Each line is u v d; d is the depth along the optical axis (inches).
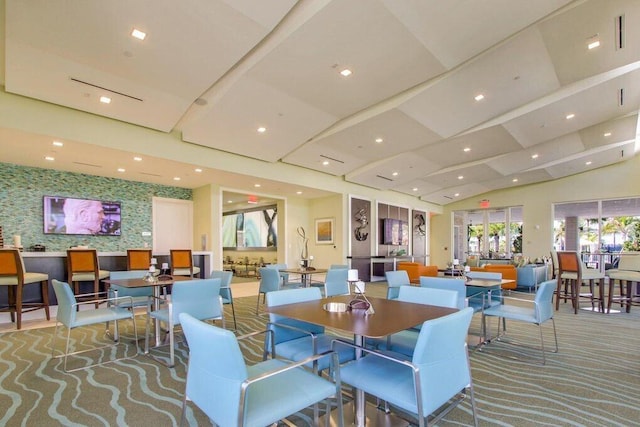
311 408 93.0
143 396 99.4
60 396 99.3
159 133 230.8
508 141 281.9
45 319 193.5
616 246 419.5
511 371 120.0
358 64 160.7
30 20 120.9
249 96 188.7
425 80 176.4
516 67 179.9
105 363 126.3
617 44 163.5
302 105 200.5
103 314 131.0
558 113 241.9
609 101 233.9
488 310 147.4
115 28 127.0
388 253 451.8
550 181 467.2
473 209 547.2
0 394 100.7
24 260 193.9
